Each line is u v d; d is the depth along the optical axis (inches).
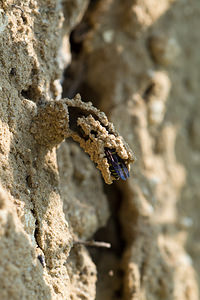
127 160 11.4
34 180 11.4
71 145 13.2
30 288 10.8
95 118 11.4
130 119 13.9
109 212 13.4
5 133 11.2
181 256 13.9
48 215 11.5
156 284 13.3
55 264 11.4
